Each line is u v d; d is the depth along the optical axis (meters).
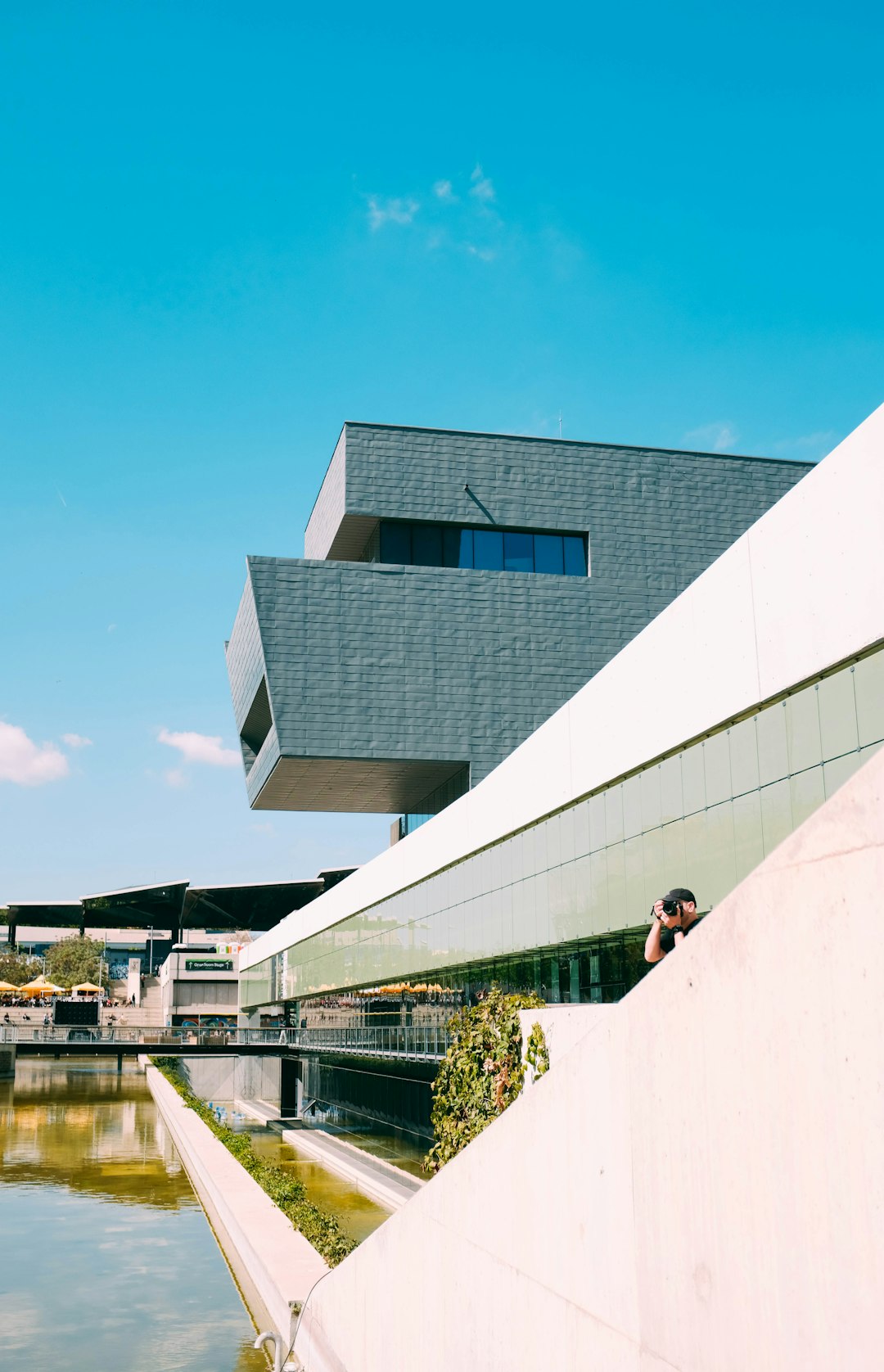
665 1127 3.14
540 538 33.69
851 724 9.19
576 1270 3.66
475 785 31.27
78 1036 49.84
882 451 8.64
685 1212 3.02
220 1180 19.33
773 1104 2.65
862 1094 2.34
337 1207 20.95
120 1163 25.45
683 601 12.21
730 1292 2.80
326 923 36.59
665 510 34.19
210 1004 81.31
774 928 2.67
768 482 35.25
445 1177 4.97
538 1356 3.93
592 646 32.75
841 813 2.44
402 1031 26.25
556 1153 3.84
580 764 15.19
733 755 11.24
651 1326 3.17
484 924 20.11
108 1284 14.00
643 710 13.18
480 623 32.22
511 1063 9.53
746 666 10.80
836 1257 2.41
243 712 37.69
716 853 11.52
